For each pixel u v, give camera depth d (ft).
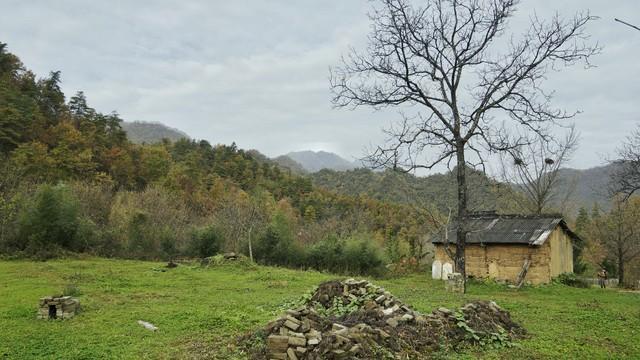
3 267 76.28
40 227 95.25
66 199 102.73
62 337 33.83
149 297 51.80
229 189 234.38
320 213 211.41
